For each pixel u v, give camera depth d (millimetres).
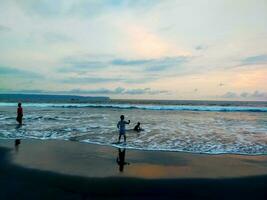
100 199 7043
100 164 10312
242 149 13633
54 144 14289
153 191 7668
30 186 7832
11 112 37125
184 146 14203
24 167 9727
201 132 19953
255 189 7914
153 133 18953
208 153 12578
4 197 6977
